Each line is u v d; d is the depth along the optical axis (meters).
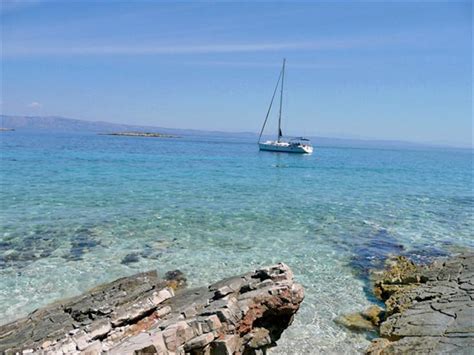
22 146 96.81
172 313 11.26
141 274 14.10
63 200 32.16
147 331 10.10
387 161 110.19
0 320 13.81
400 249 23.31
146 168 59.34
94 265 19.06
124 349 8.90
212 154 102.50
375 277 18.80
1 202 30.38
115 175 48.88
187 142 198.25
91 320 10.84
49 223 25.36
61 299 15.15
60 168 53.38
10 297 15.50
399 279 17.75
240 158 92.19
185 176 51.50
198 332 9.73
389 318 14.03
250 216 29.86
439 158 147.88
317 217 30.55
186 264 19.73
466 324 12.27
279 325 11.80
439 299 14.62
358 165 88.88
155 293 12.06
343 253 22.17
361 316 14.95
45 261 19.25
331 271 19.50
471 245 24.73
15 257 19.55
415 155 167.62
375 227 28.25
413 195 44.31
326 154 135.88
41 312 12.12
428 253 22.73
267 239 24.25
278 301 11.31
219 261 20.31
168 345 9.19
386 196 42.72
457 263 18.16
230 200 35.75
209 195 37.81
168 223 26.83
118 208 30.36
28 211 28.05
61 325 10.77
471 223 30.98
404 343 12.15
